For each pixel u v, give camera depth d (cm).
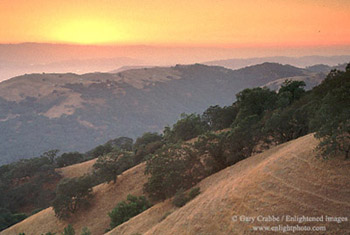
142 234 2748
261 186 2116
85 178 5675
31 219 5925
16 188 9075
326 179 1820
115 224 3872
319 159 2055
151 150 7631
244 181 2377
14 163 10962
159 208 3400
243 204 2044
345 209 1541
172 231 2323
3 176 9850
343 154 1964
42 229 5309
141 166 6181
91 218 5025
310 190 1803
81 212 5316
